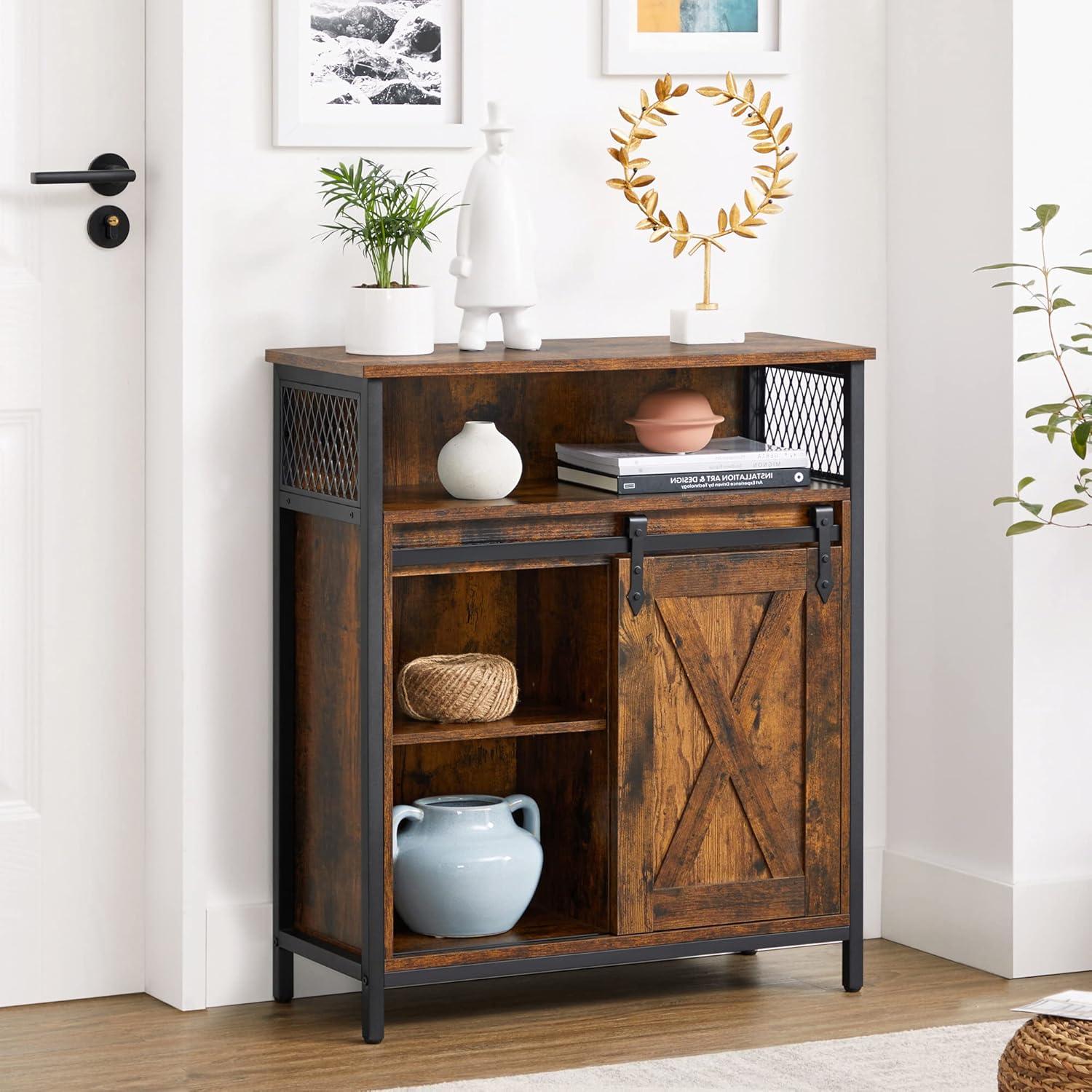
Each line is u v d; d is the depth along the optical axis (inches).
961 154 157.9
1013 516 154.4
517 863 141.3
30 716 147.5
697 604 142.0
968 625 159.6
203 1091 128.6
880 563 167.6
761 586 143.8
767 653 144.4
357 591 135.7
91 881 150.0
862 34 164.6
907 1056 134.6
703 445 145.9
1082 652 157.5
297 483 143.6
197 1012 146.6
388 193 147.1
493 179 143.9
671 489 141.7
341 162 148.5
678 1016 145.1
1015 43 151.9
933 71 160.2
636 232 158.7
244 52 144.6
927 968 158.9
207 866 147.1
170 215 145.0
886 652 168.2
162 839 149.2
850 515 145.9
